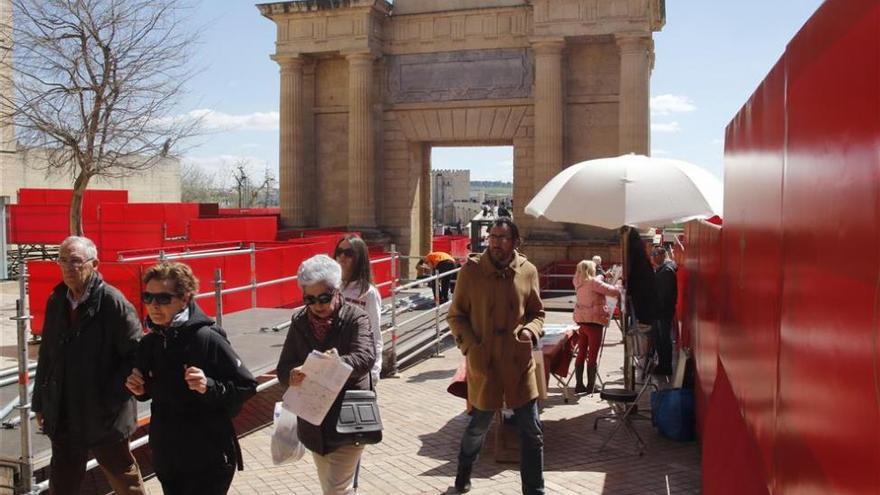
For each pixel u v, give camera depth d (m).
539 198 9.98
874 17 2.20
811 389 3.07
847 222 2.52
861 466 2.34
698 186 9.21
